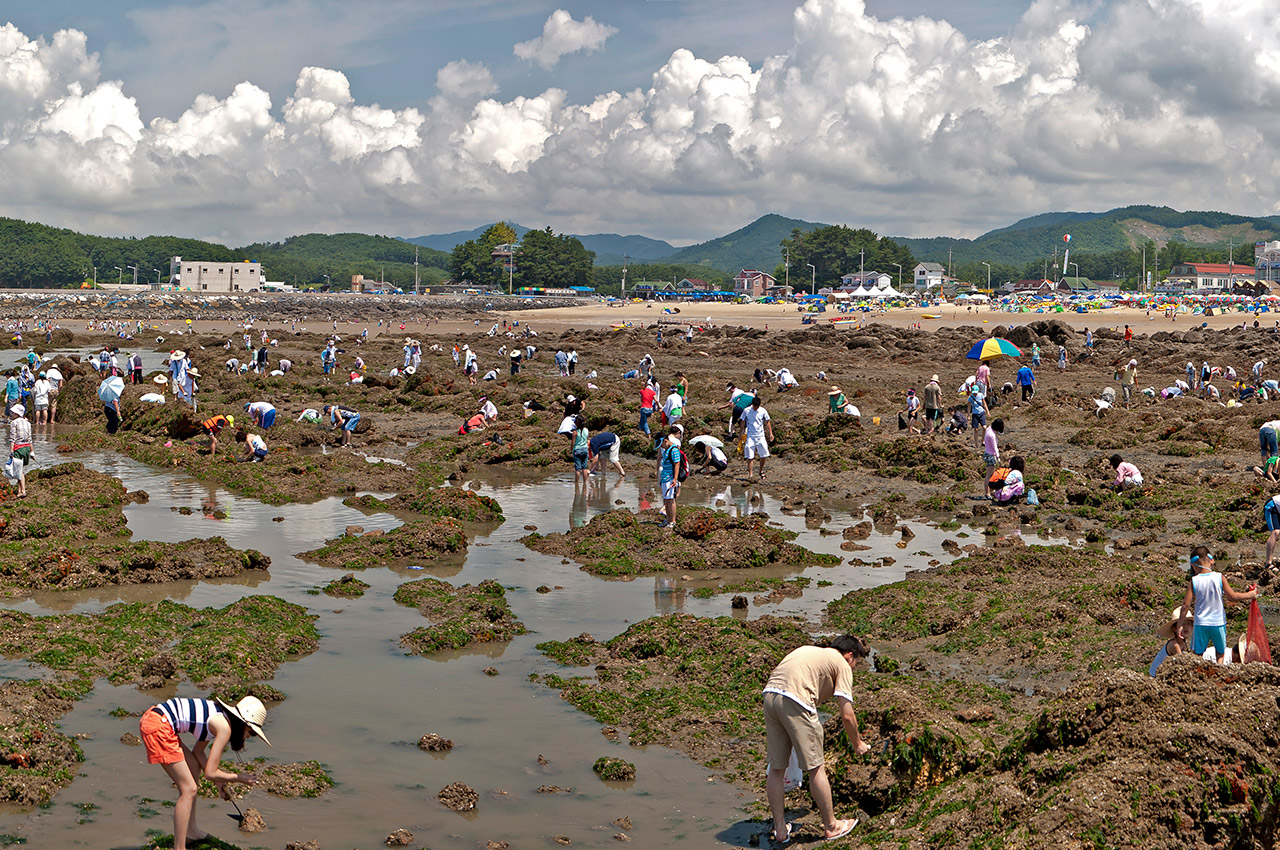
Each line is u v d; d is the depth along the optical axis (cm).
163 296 17662
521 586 1611
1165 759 704
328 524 2039
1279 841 688
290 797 876
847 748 877
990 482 2295
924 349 7112
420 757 976
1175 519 2061
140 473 2620
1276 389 3881
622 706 1109
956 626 1347
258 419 3169
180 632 1292
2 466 2600
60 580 1546
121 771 902
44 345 7919
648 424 3139
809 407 3906
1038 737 789
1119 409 3497
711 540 1830
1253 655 1013
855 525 2072
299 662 1240
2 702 1001
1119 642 1220
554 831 831
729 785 924
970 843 704
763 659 1180
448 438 3108
